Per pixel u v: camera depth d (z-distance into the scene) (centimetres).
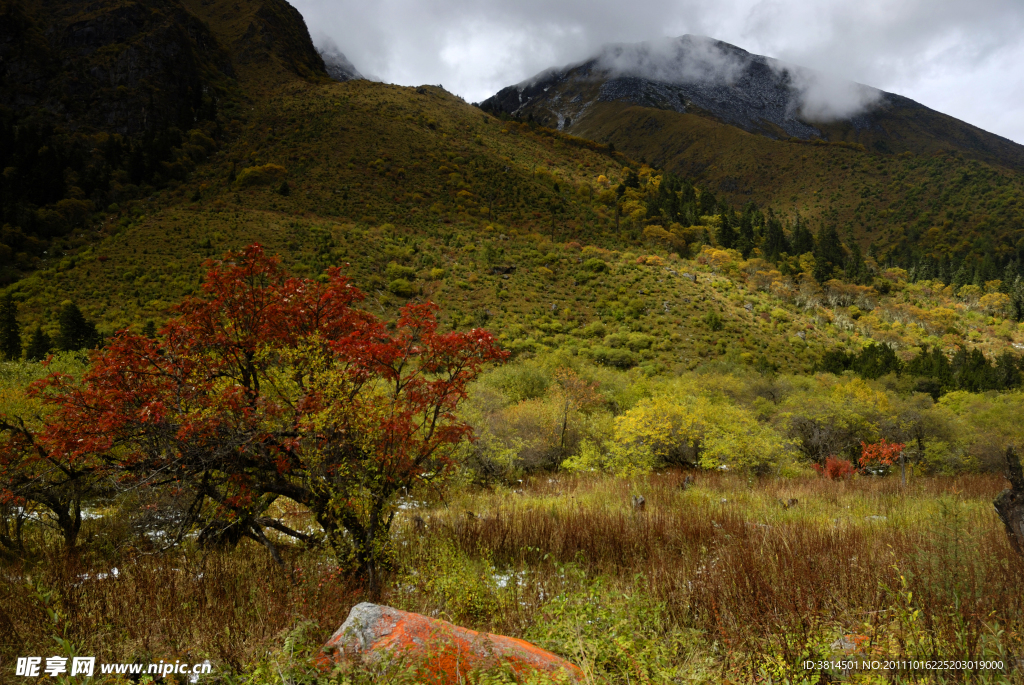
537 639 338
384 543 516
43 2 14638
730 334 6594
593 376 3102
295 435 520
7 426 557
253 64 17750
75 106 12400
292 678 240
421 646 248
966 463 2027
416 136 14138
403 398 559
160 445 552
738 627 316
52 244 8112
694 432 1648
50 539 605
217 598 383
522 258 8756
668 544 623
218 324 567
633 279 8106
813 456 2238
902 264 15825
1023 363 5853
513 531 666
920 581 355
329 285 599
